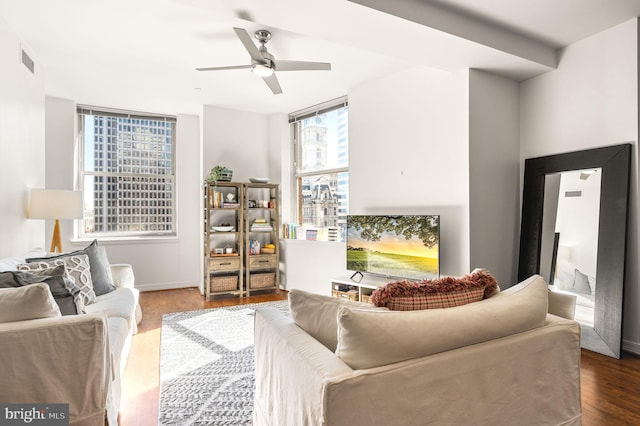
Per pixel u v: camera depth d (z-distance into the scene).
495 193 3.44
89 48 3.36
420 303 1.38
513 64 3.23
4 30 2.81
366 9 2.36
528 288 1.52
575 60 3.20
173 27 3.00
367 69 3.86
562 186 3.24
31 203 3.18
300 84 4.32
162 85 4.33
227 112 5.29
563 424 1.49
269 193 5.56
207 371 2.57
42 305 1.50
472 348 1.25
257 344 1.75
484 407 1.27
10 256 2.90
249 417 1.99
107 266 3.33
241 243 4.94
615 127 2.93
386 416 1.09
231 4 2.30
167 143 5.61
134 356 2.87
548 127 3.40
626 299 2.87
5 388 1.38
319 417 1.06
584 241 3.04
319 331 1.41
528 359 1.37
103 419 1.52
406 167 3.81
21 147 3.13
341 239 4.77
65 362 1.46
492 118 3.44
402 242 3.60
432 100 3.58
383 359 1.13
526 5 2.64
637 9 2.70
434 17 2.62
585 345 2.97
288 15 2.44
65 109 4.81
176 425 1.92
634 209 2.83
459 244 3.33
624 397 2.18
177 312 4.13
